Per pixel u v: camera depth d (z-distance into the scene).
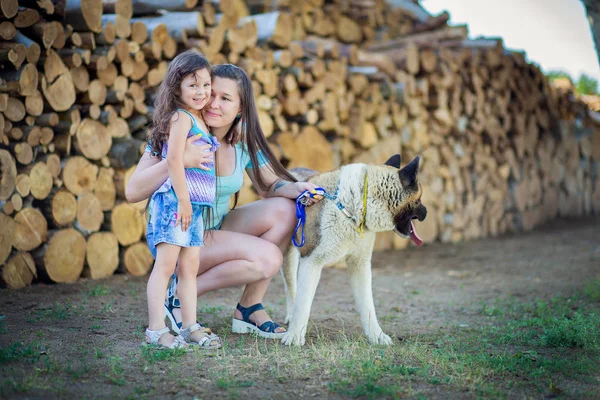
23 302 4.40
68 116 5.20
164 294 3.43
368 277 3.84
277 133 7.13
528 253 8.61
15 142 4.86
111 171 5.66
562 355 3.63
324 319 4.55
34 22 4.79
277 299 5.32
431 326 4.48
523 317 4.78
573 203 12.65
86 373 2.95
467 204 10.12
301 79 7.27
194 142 3.32
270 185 3.99
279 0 9.57
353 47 8.54
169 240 3.29
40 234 5.01
